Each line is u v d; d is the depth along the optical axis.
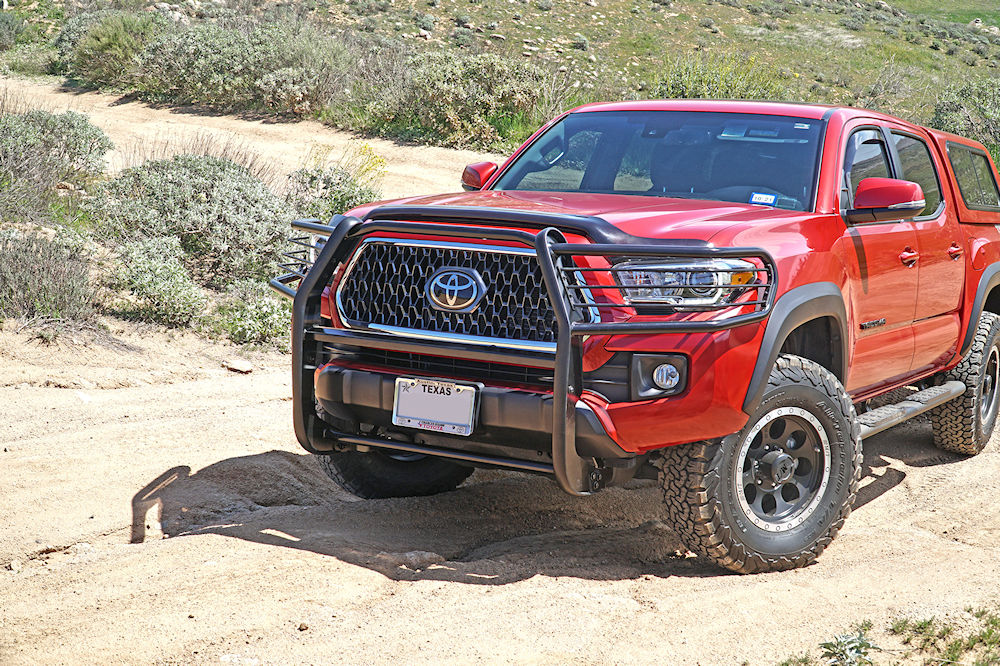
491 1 43.88
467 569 3.76
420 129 20.59
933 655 3.15
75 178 12.48
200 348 7.93
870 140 4.96
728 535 3.72
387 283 3.77
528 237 3.45
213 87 23.09
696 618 3.37
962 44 46.78
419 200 4.23
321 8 40.59
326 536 4.00
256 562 3.69
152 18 28.30
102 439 5.37
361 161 17.73
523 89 21.03
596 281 3.46
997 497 5.10
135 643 3.04
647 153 4.79
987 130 18.52
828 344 4.20
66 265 8.08
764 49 40.16
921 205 4.29
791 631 3.30
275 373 7.53
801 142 4.61
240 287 9.39
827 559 4.07
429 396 3.67
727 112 4.94
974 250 5.68
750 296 3.60
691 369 3.47
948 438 5.88
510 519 4.56
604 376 3.50
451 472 4.91
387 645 3.09
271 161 17.14
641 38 40.72
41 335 7.27
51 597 3.38
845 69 37.38
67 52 28.14
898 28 48.41
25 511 4.29
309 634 3.14
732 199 4.40
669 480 3.69
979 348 5.75
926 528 4.62
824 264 4.03
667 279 3.48
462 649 3.07
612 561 4.00
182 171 10.43
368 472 4.73
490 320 3.57
